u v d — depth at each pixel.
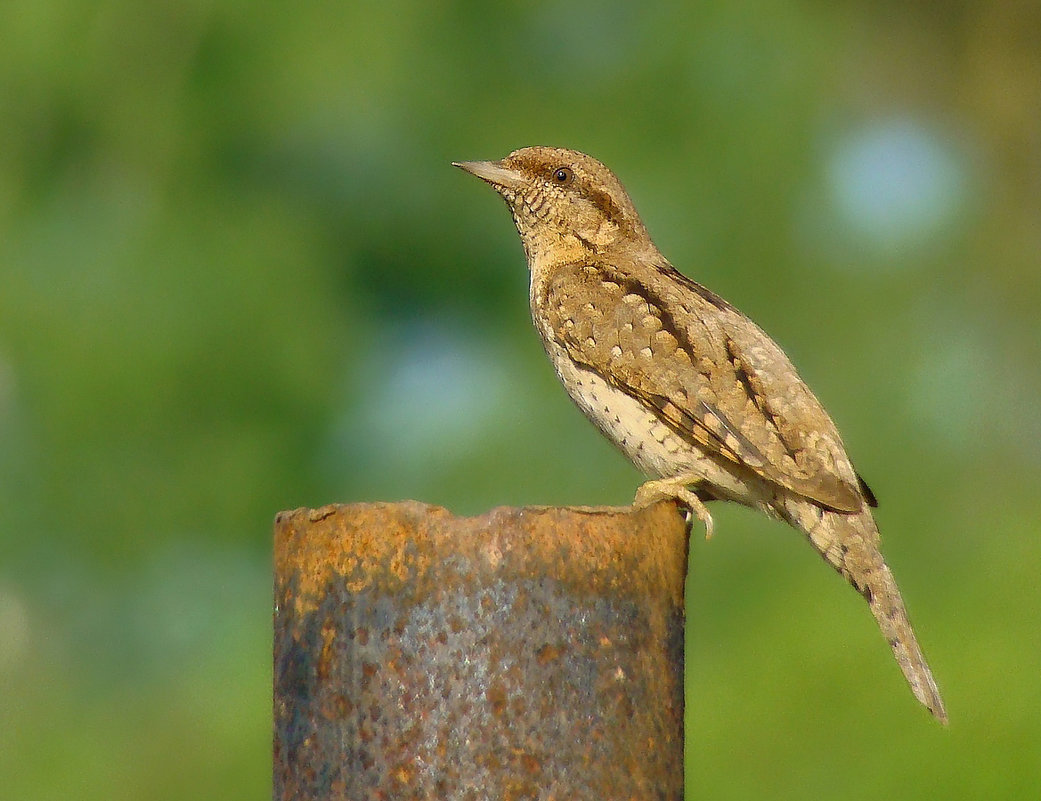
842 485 6.23
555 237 7.52
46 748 13.25
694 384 6.50
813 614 10.73
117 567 14.26
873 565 6.21
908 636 6.14
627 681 4.20
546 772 4.07
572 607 4.15
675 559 4.44
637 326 6.73
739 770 10.09
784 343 15.09
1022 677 9.92
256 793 12.33
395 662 4.09
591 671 4.14
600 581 4.19
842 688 10.19
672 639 4.40
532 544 4.13
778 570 12.26
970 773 9.59
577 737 4.10
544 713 4.08
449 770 4.05
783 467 6.26
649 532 4.32
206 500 14.16
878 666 10.20
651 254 7.53
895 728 9.90
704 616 12.37
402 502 4.18
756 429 6.35
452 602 4.10
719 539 12.57
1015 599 10.63
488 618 4.09
